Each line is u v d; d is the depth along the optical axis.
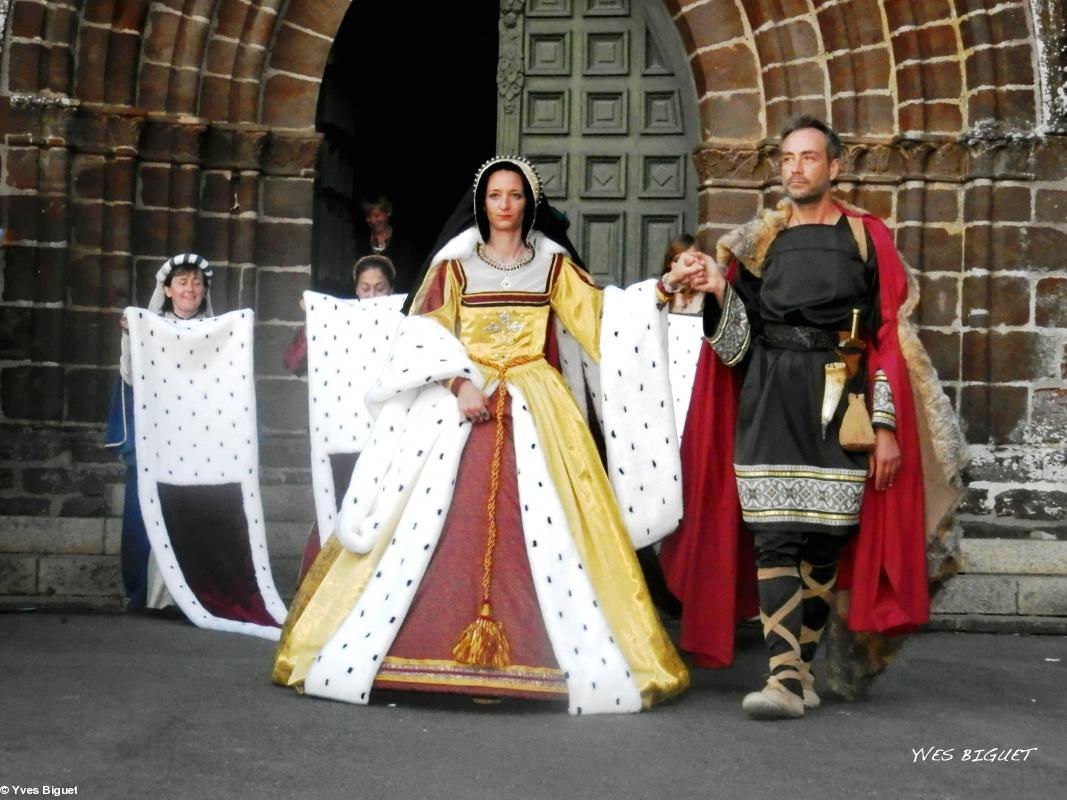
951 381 10.91
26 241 10.45
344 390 8.97
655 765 5.34
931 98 11.00
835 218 6.55
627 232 11.74
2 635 8.37
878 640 6.69
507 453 6.57
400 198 18.28
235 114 10.94
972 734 6.07
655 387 6.74
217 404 9.19
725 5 11.37
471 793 4.90
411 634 6.27
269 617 8.93
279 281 11.07
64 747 5.46
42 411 10.47
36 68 10.45
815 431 6.26
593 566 6.51
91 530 10.23
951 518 6.50
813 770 5.35
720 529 6.64
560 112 11.80
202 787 4.94
